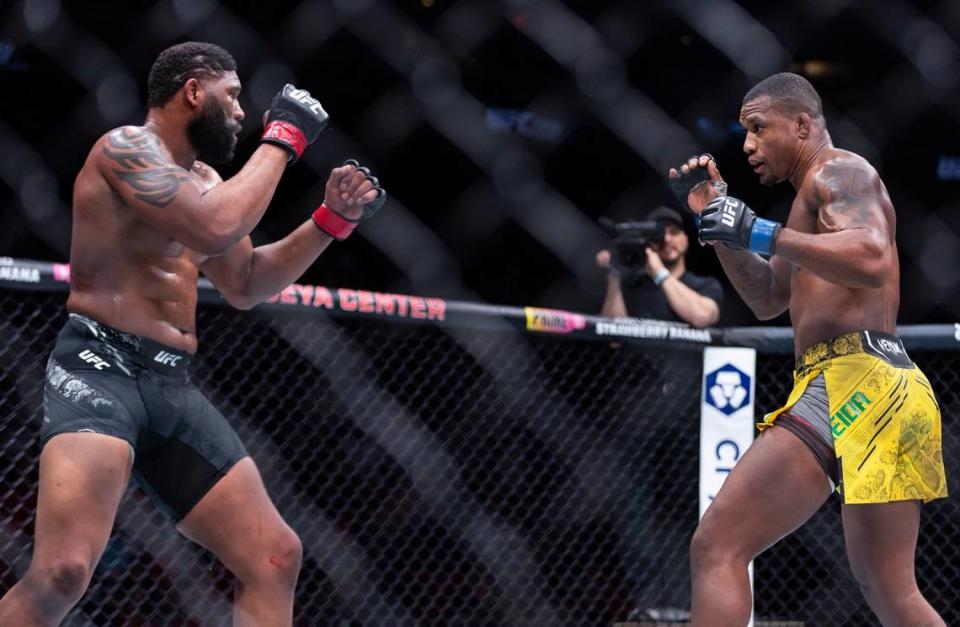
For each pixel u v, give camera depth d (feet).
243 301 9.73
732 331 13.92
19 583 7.78
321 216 9.57
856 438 8.82
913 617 9.03
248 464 9.02
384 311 12.26
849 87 23.50
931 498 9.21
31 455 14.85
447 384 18.92
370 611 14.89
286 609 8.84
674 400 14.52
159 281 8.61
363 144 24.52
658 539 14.34
